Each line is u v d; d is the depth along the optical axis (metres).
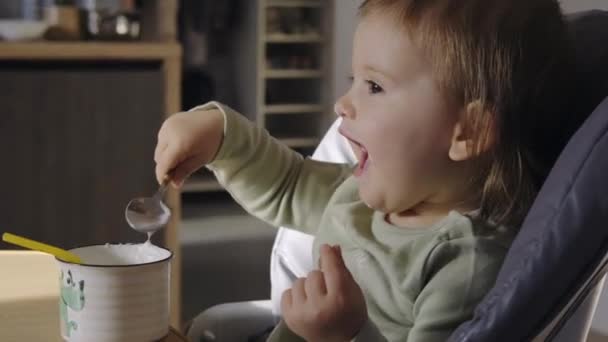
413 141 0.82
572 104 0.83
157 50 1.92
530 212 0.65
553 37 0.82
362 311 0.73
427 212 0.87
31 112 1.88
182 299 2.52
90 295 0.71
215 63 3.94
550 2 0.84
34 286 0.92
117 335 0.71
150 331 0.73
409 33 0.81
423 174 0.83
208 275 2.76
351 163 1.12
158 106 1.94
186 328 1.16
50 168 1.90
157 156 0.94
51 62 1.93
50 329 0.80
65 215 1.93
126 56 1.91
